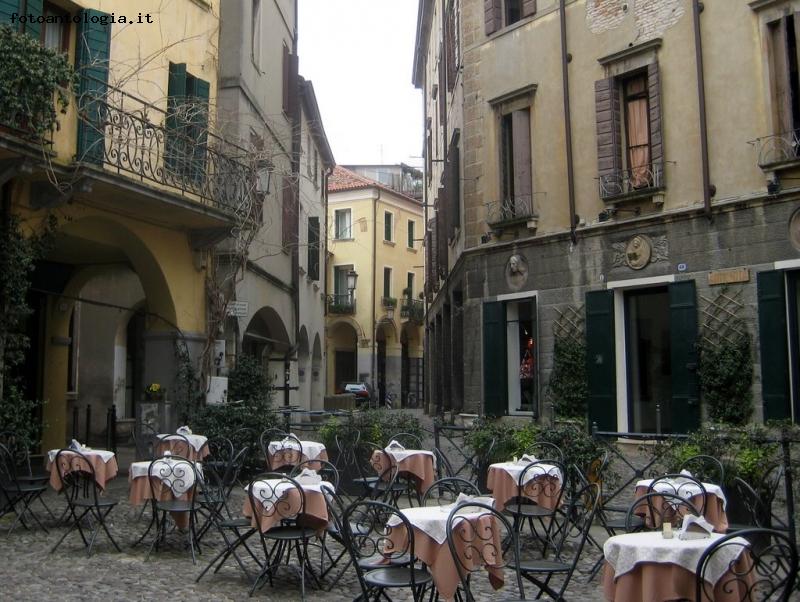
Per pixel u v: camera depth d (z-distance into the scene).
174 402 13.64
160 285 13.60
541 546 8.29
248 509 7.04
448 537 4.86
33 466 13.30
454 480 6.78
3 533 8.93
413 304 46.59
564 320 15.87
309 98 24.42
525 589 6.89
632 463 10.18
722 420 12.87
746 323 13.16
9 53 9.21
